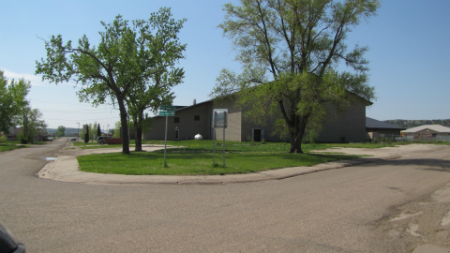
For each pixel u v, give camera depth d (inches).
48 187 367.9
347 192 341.1
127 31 868.0
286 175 476.7
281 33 791.7
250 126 1587.1
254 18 773.3
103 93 976.3
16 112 2041.1
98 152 1123.9
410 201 295.9
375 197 313.7
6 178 451.5
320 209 263.9
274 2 765.3
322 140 1695.4
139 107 1033.5
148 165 580.1
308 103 669.9
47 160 794.2
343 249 176.6
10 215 236.4
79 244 176.9
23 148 1517.0
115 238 187.3
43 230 200.8
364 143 1512.1
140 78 929.5
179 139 1966.0
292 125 847.1
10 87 2012.8
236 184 402.6
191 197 311.1
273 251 170.6
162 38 939.3
